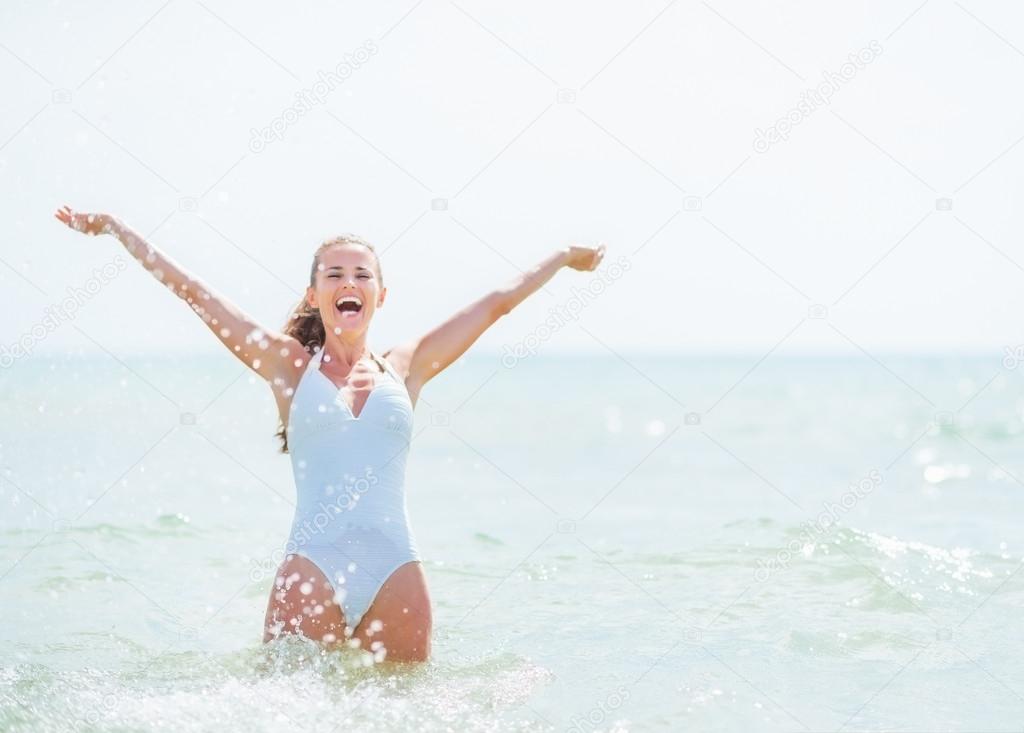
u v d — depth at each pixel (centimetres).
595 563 1010
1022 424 3369
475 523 1303
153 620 787
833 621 780
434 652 705
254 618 803
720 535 1121
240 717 561
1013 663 676
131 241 729
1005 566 950
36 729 530
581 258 815
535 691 620
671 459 2272
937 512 1378
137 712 562
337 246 747
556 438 2848
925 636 739
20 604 820
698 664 676
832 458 2325
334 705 584
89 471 1342
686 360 13288
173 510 1205
